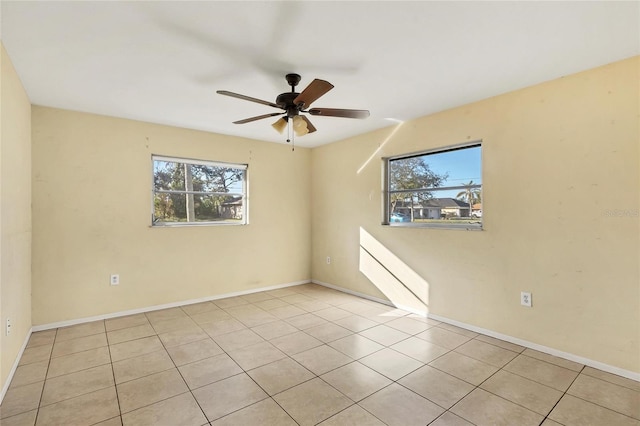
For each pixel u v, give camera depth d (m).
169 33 2.01
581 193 2.57
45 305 3.30
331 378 2.36
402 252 3.96
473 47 2.19
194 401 2.08
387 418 1.91
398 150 3.97
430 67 2.48
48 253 3.32
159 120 3.84
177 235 4.13
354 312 3.87
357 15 1.83
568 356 2.63
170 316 3.73
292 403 2.06
